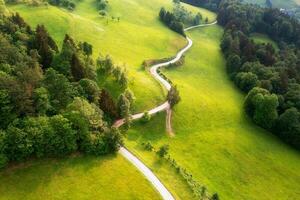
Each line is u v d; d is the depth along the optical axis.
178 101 131.50
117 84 126.44
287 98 159.62
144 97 129.00
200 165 112.12
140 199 83.25
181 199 87.88
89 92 106.12
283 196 113.50
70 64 112.12
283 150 137.12
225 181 110.44
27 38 119.94
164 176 93.56
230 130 136.25
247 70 185.38
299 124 141.00
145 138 113.06
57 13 168.12
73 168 85.75
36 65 101.06
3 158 78.62
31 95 89.25
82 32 164.00
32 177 80.88
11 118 83.81
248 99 150.75
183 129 125.94
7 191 76.75
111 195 82.06
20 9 162.00
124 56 159.12
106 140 93.50
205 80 176.00
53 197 78.31
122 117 113.81
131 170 90.94
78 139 89.31
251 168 120.62
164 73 161.75
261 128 145.62
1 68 92.44
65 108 94.69
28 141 80.94
